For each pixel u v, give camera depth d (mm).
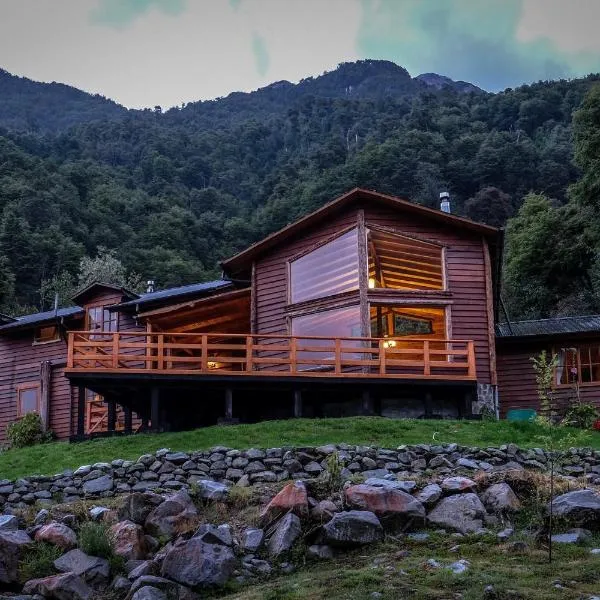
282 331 24828
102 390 21688
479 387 23109
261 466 16219
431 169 95312
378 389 22016
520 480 13797
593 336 25125
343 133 157500
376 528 12344
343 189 92938
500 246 24891
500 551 11633
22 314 61438
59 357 31500
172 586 11016
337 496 13375
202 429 19531
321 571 11484
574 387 24953
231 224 95750
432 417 22156
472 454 16625
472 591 9891
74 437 21109
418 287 24672
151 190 115250
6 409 32031
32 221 82000
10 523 13023
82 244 79188
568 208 44969
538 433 19328
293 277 25156
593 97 38500
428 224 24500
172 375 20875
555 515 12508
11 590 11328
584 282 47500
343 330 23656
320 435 18688
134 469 16391
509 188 93562
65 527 12648
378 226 24188
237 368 28047
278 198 103750
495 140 101625
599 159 37594
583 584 10047
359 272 23672
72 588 11086
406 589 10180
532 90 131500
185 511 13234
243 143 158250
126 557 12039
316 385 21562
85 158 129750
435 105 137625
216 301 26328
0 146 96812
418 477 15430
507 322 28281
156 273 76562
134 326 30500
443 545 12055
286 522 12445
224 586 11242
